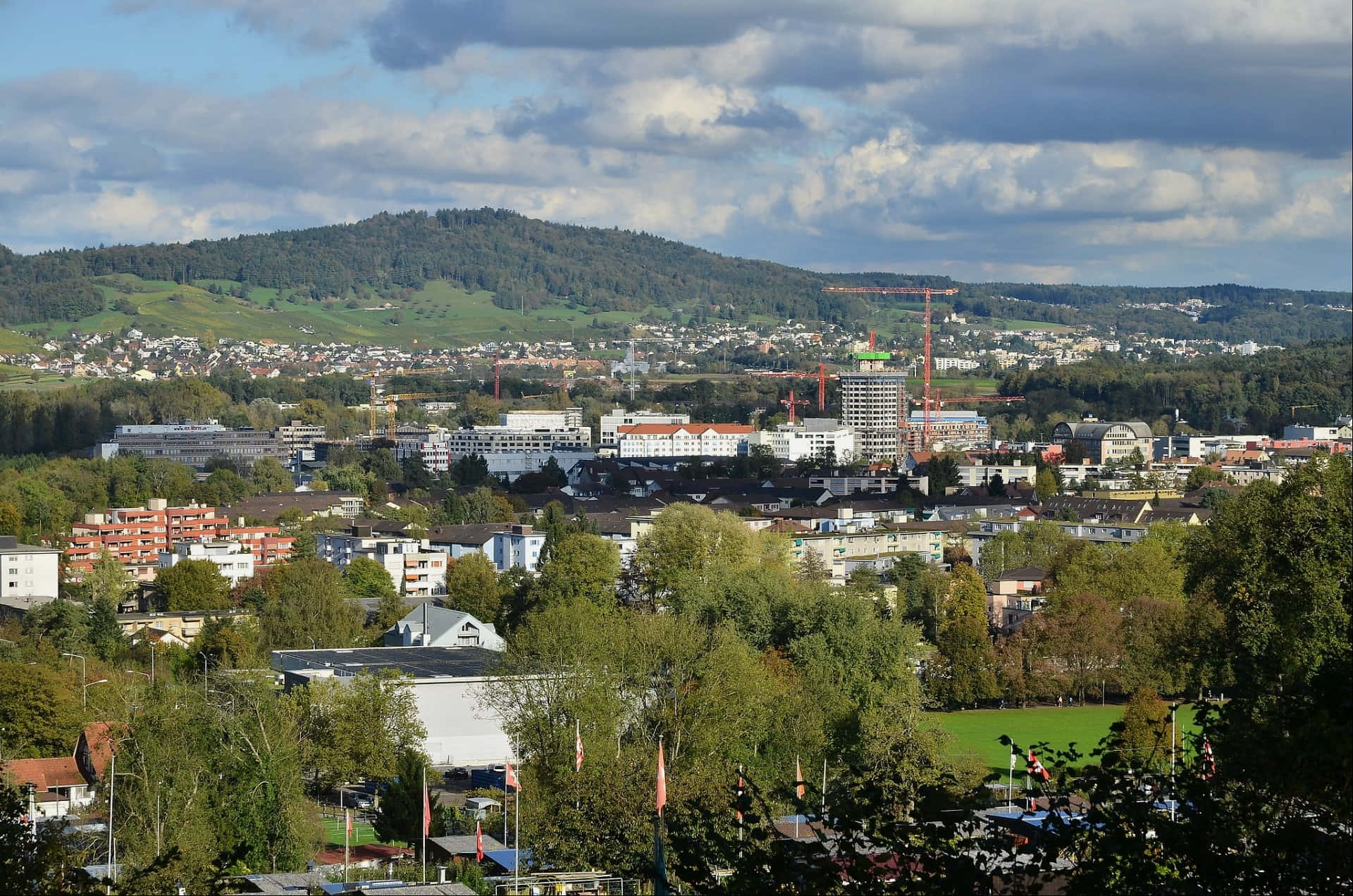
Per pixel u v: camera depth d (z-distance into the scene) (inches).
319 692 7475.4
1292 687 2288.4
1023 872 2188.7
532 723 6594.5
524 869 5241.1
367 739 7317.9
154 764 5506.9
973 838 2281.0
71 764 7549.2
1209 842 2135.8
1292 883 2102.6
